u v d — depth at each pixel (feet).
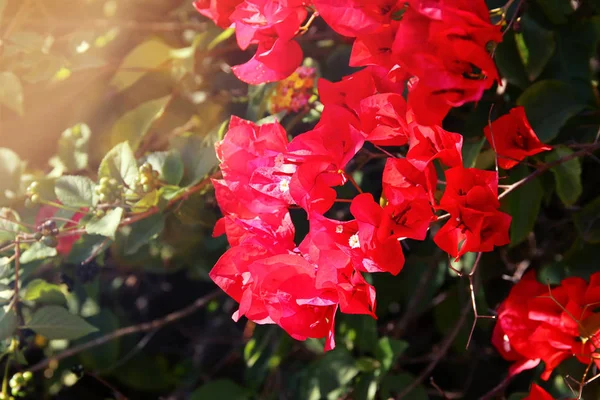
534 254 2.68
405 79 2.03
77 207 2.45
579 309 2.18
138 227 2.41
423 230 1.95
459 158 1.94
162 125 2.88
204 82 2.82
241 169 2.14
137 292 3.26
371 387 2.53
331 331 1.98
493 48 2.02
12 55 2.68
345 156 2.00
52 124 2.97
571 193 2.31
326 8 1.98
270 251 2.07
